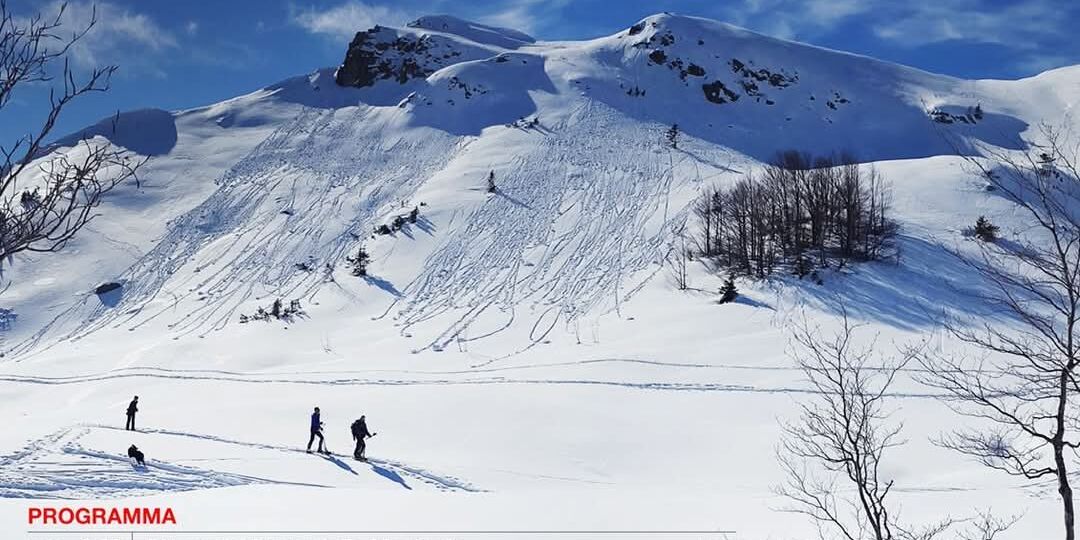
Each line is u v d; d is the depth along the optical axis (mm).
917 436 30781
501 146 123562
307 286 79062
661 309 64375
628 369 47625
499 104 149500
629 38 181375
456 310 69812
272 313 70938
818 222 71000
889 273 64125
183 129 147750
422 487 23797
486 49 188375
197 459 24344
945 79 187375
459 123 142375
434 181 109062
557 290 72625
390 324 67688
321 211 104062
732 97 162875
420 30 192500
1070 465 18469
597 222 89625
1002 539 14250
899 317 55250
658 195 97938
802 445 29766
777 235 73312
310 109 164375
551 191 101312
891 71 186250
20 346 72750
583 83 158750
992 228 69938
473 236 87500
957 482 22812
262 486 18969
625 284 72188
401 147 134750
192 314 75562
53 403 49531
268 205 108375
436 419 34812
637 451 30734
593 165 112500
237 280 83562
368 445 30719
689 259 75250
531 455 30016
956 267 64438
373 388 44250
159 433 29797
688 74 167250
